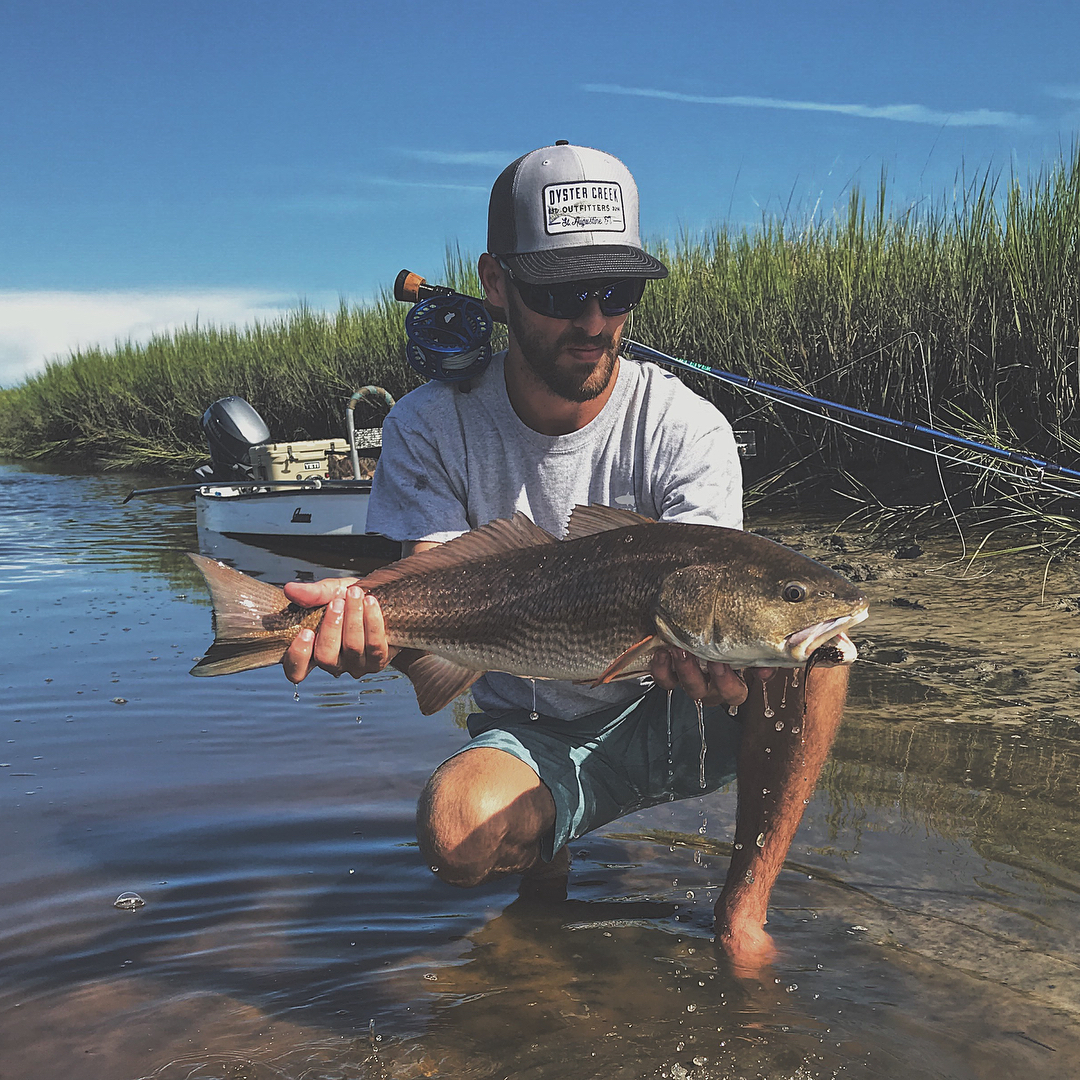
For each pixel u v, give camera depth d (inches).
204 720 89.3
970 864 60.1
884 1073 43.7
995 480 145.3
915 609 114.5
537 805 54.6
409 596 52.4
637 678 55.9
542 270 53.7
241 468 215.6
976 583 123.0
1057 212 153.2
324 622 50.9
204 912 58.0
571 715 57.7
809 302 197.0
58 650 112.0
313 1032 47.4
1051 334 146.0
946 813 66.6
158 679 101.1
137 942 55.1
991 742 77.7
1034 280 153.6
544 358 55.7
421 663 53.9
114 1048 46.5
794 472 189.8
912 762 74.6
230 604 51.5
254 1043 46.8
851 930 54.1
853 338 180.4
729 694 48.5
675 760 58.3
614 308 55.1
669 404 58.5
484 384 60.2
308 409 326.0
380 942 54.8
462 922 56.8
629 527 50.4
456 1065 45.0
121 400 434.3
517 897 59.4
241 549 186.2
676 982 50.4
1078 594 115.0
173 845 65.8
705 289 220.1
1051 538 133.2
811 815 67.1
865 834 64.2
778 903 56.9
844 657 47.0
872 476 174.7
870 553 141.6
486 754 55.0
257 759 80.0
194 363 408.2
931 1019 46.9
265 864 63.4
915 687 90.0
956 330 162.7
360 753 80.9
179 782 75.6
